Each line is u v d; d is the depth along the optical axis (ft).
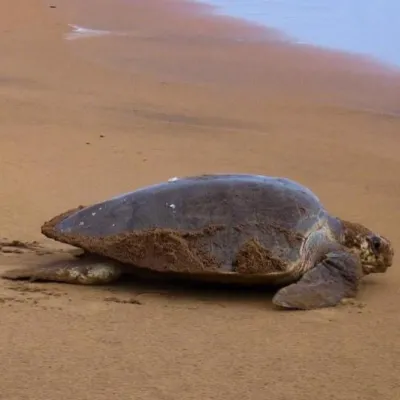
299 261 10.15
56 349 8.86
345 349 9.07
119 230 10.30
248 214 10.26
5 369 8.49
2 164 14.74
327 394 8.32
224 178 10.62
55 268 10.44
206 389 8.32
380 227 13.01
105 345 8.97
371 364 8.81
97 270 10.37
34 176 14.33
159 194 10.43
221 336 9.27
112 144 16.33
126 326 9.39
